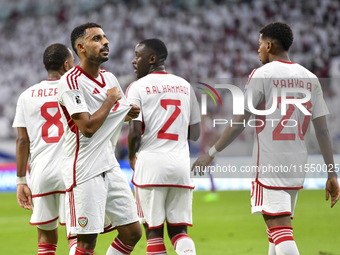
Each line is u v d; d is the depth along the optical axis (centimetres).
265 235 2005
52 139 1232
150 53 1252
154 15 6912
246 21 6538
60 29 7150
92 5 7212
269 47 1146
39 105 1238
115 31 6862
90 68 1049
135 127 1175
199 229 2173
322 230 2064
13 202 3347
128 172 4097
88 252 1041
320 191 3447
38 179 1220
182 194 1196
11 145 4666
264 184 1069
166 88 1217
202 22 6662
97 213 1020
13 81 6700
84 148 1023
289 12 6450
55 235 1275
